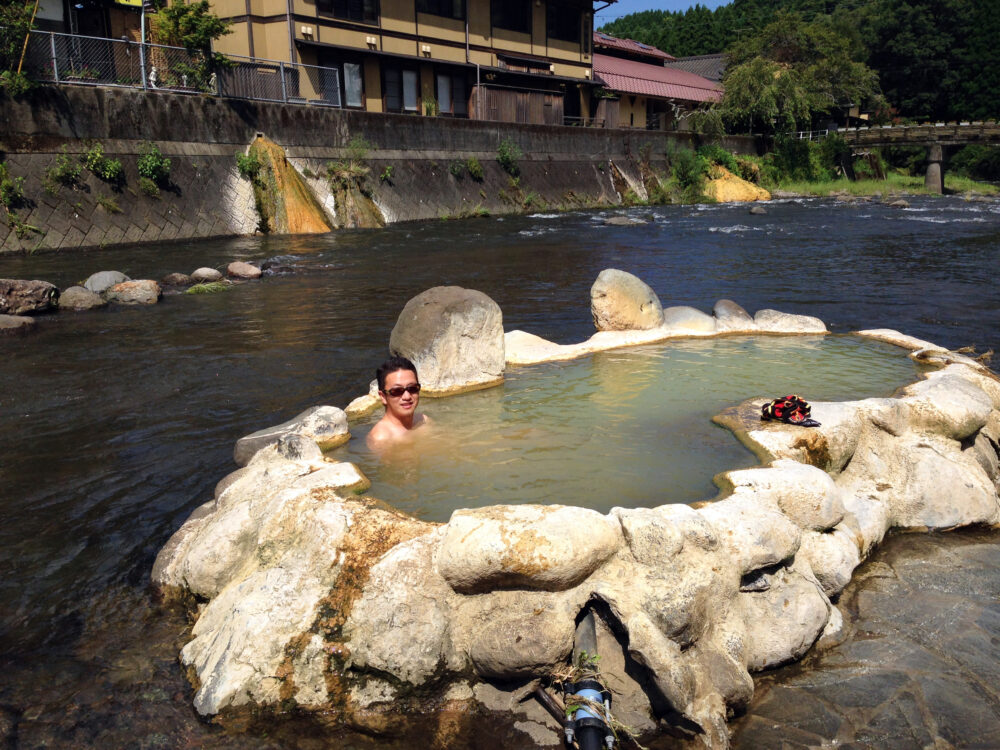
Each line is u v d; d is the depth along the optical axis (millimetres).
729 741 2920
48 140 18203
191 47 21688
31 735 2871
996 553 4297
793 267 15328
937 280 13578
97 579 3959
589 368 6648
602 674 3115
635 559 3242
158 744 2857
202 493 4934
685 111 51156
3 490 5023
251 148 22500
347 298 12141
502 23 36156
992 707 3041
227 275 14398
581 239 20922
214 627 3354
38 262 15648
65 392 7211
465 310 6066
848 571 3785
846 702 3119
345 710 3053
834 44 51031
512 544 3125
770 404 4945
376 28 30000
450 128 29062
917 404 5008
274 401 6840
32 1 19938
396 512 3553
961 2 67750
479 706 3104
